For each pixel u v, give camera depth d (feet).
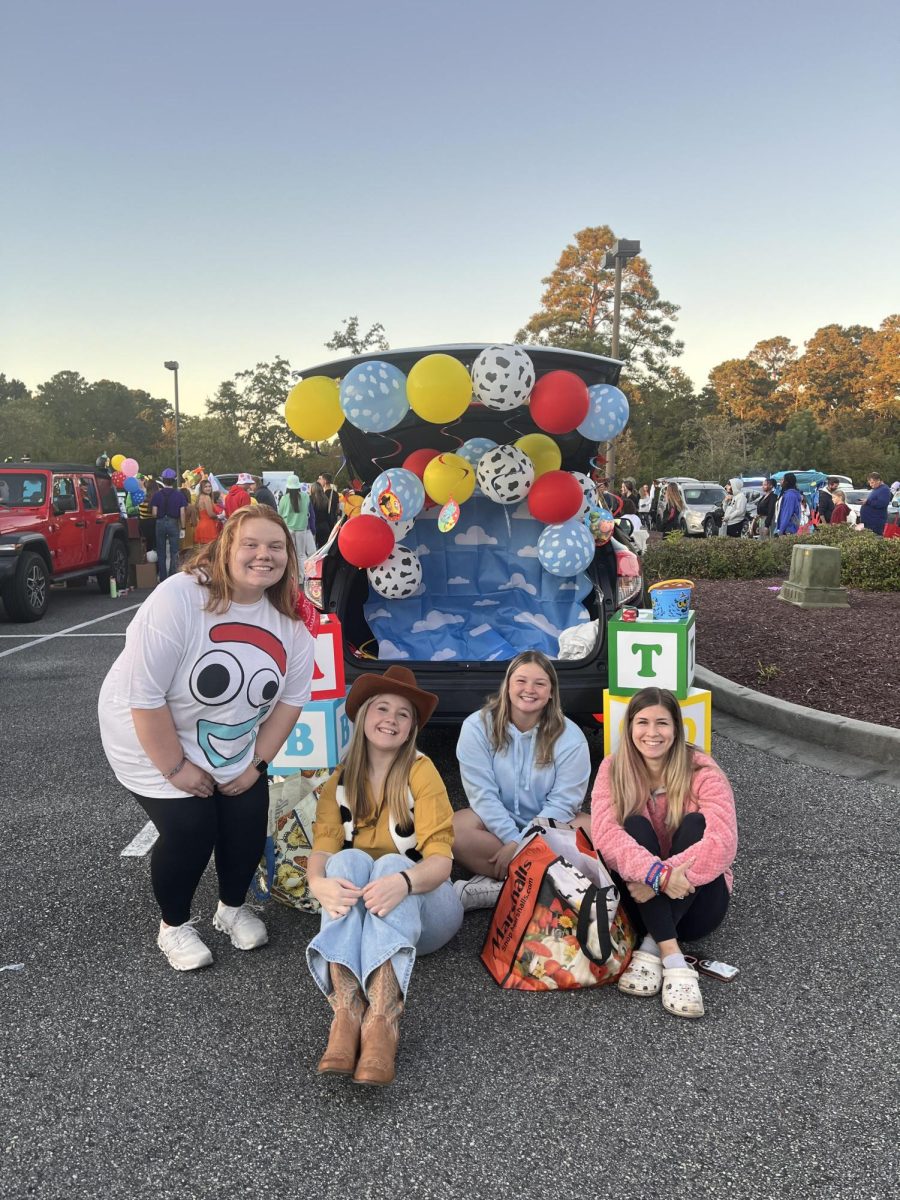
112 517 42.39
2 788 15.35
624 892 9.86
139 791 9.36
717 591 36.55
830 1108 7.43
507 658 15.66
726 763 16.08
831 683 19.94
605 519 16.10
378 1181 6.68
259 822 9.98
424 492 16.10
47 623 33.47
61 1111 7.46
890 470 190.39
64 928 10.59
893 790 14.64
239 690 9.16
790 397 267.39
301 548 47.80
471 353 14.42
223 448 207.62
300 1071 7.99
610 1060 8.13
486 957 9.82
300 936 10.46
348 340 189.06
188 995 9.20
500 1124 7.29
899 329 258.78
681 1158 6.88
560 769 11.74
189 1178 6.72
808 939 10.16
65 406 402.11
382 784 9.84
